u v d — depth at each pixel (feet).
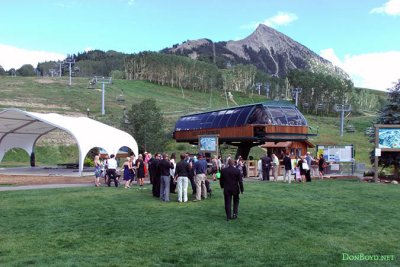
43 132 135.85
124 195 59.67
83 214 44.96
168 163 54.34
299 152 124.16
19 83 348.18
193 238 35.04
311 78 480.64
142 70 523.70
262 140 109.70
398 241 35.37
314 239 35.32
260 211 46.96
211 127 130.00
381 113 102.06
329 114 450.30
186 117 155.94
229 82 552.00
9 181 82.89
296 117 112.68
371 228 39.75
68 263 27.86
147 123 154.92
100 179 88.02
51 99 277.85
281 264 28.45
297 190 65.67
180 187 53.67
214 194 60.49
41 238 34.76
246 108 116.16
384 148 84.84
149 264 27.94
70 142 182.19
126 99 326.65
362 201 55.57
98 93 335.06
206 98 451.53
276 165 85.10
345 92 487.20
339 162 107.24
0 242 33.45
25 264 27.66
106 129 110.01
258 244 33.47
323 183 77.97
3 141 132.05
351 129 254.68
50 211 46.65
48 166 139.33
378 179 87.51
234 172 42.57
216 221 41.63
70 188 68.95
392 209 49.93
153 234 36.27
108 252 30.81
